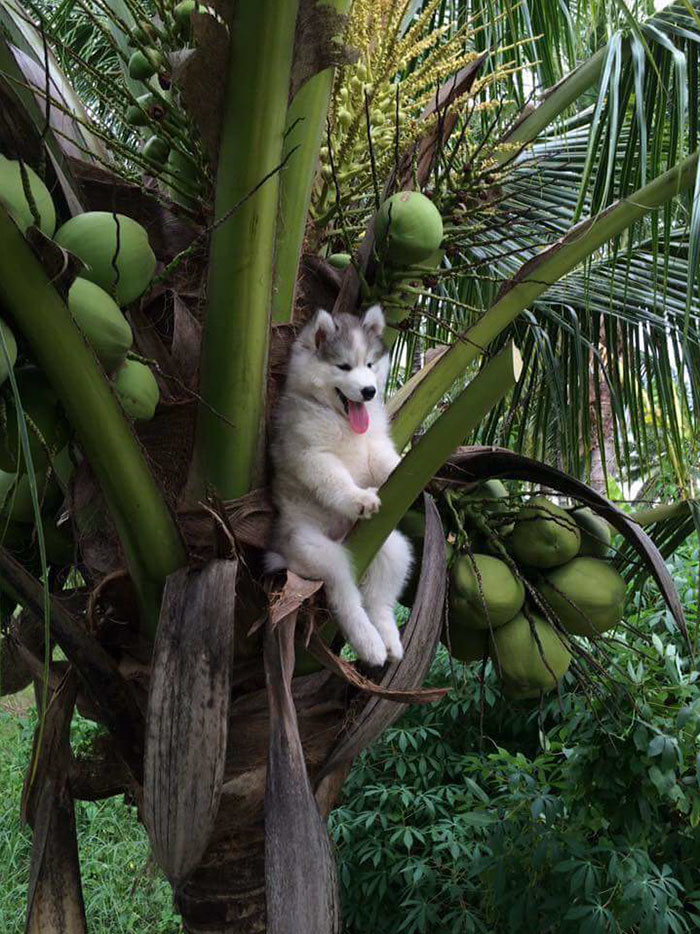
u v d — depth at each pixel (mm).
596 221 1453
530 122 1886
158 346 1476
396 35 1628
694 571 2666
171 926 3199
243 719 1390
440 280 1643
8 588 1316
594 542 1644
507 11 1867
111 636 1405
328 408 1495
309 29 1255
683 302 1996
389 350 1645
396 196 1462
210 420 1391
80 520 1401
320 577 1388
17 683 1773
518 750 2824
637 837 2176
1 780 3836
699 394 1991
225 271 1316
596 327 2125
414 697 1238
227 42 1236
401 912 2666
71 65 2254
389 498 1383
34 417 1199
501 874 2340
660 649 2172
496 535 1572
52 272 1079
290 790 1193
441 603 1376
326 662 1295
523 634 1534
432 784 2838
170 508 1274
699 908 2285
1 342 992
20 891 3363
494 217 1833
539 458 2502
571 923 2268
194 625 1196
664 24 1773
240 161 1278
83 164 1550
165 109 1528
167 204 1547
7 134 1289
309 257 1703
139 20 1579
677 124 1707
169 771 1183
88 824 3750
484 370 1312
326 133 1669
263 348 1378
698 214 1387
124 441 1200
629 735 2100
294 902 1145
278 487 1455
